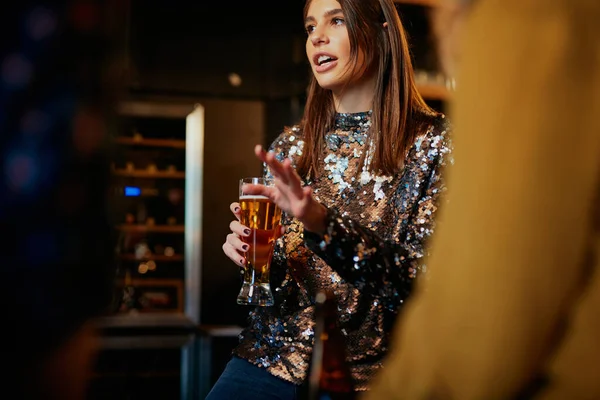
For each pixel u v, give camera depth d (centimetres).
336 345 104
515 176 71
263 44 502
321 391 102
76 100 73
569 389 74
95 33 75
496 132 73
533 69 73
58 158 71
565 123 72
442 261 75
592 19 76
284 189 134
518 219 70
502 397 72
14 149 70
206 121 499
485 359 70
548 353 73
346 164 184
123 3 85
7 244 69
